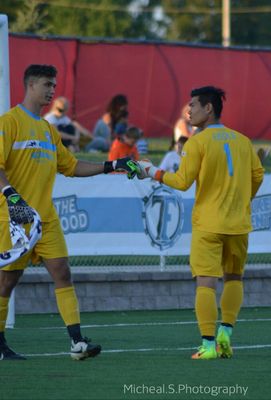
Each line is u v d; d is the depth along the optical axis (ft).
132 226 122.11
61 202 118.32
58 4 436.35
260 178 81.41
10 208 73.56
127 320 113.50
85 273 123.65
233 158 79.10
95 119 180.34
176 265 129.70
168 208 123.95
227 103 183.83
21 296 121.08
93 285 124.06
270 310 125.49
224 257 80.74
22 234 73.46
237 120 183.73
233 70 185.26
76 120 179.01
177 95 189.37
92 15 469.57
